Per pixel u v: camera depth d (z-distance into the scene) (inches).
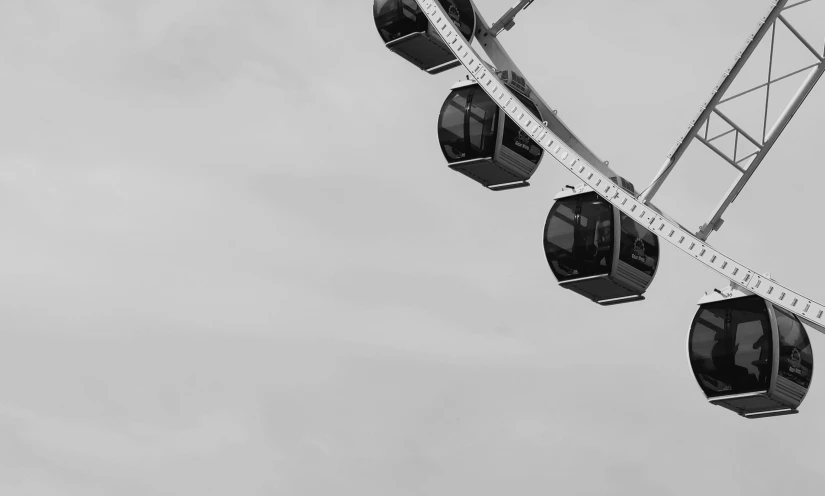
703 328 917.8
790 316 909.8
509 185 1057.5
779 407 919.0
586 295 1002.7
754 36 853.2
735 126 885.2
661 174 885.8
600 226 956.6
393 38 1059.9
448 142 1040.2
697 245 738.8
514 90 1018.7
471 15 1036.5
